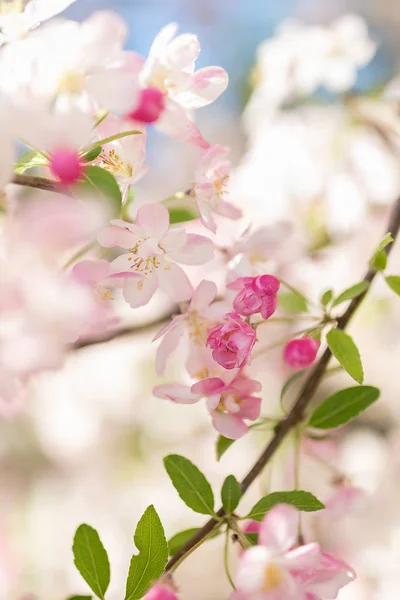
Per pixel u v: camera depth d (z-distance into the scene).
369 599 0.80
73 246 0.58
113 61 0.57
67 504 1.20
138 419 1.23
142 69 0.58
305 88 0.92
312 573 0.57
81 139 0.56
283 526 0.56
